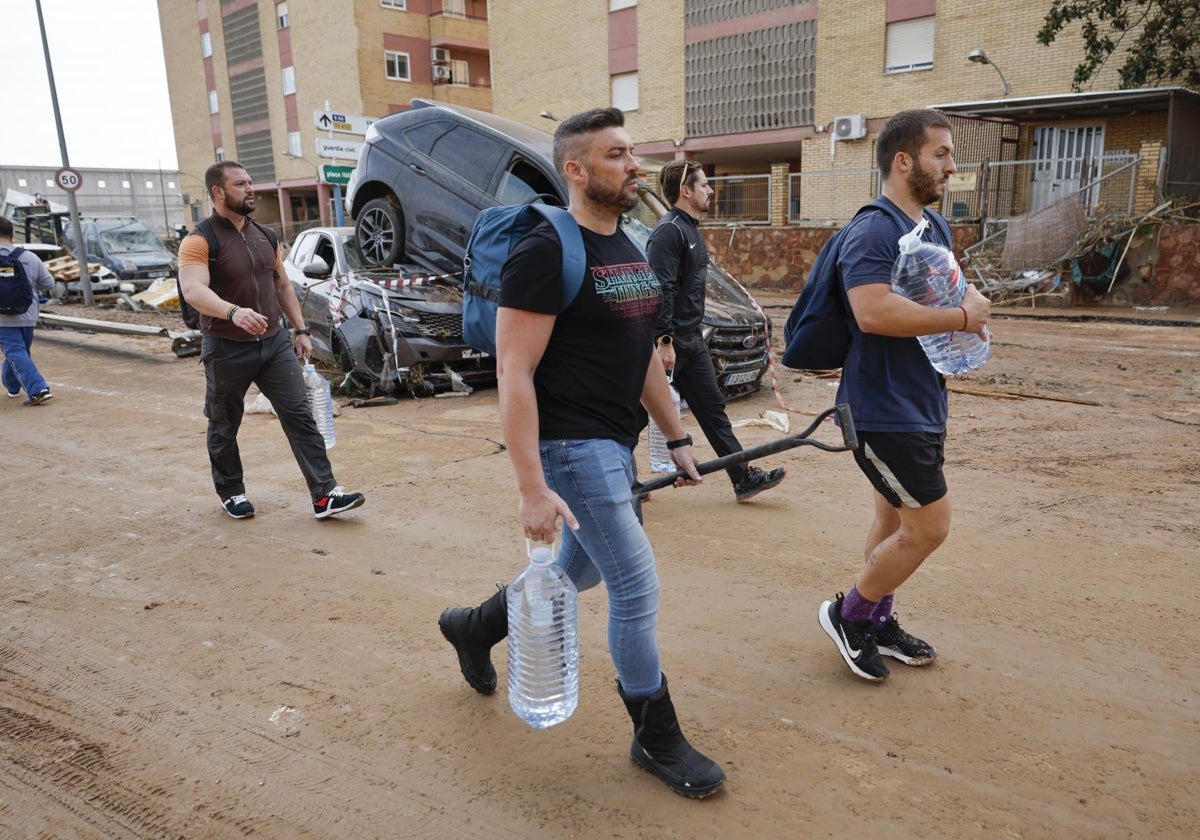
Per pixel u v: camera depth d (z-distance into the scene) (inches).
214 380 194.5
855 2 875.4
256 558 180.9
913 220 112.6
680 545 182.7
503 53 1220.5
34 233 1019.9
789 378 368.5
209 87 1875.0
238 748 114.3
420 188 366.3
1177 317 526.6
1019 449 246.5
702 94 1017.5
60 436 294.5
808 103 930.7
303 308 380.8
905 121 110.7
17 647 143.6
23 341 345.4
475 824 98.6
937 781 103.7
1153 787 101.7
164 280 718.5
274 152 1744.6
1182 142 642.2
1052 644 135.7
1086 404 302.2
